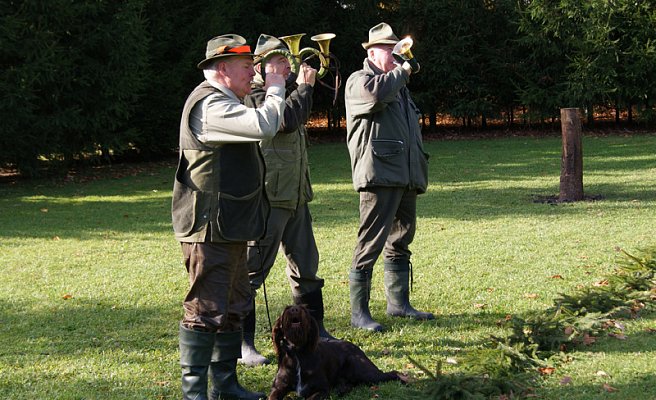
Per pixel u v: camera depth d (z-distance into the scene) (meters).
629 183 13.81
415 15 25.77
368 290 5.84
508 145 22.39
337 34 24.97
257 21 23.44
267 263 5.07
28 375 4.88
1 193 15.35
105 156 19.27
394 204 5.70
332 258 8.54
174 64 20.27
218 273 4.02
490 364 4.78
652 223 9.95
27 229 11.01
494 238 9.35
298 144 5.07
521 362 4.87
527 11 24.73
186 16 20.81
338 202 12.95
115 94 17.38
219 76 4.07
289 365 4.29
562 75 25.23
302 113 4.68
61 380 4.80
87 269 8.27
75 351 5.41
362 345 5.42
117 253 9.16
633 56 24.30
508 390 4.39
